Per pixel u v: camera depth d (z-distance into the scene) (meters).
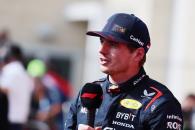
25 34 24.25
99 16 20.47
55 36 24.30
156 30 16.66
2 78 12.25
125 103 5.68
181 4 16.44
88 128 5.55
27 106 12.58
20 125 12.43
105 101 5.75
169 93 5.68
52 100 14.54
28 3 24.27
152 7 16.84
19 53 12.41
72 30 24.30
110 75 5.78
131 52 5.75
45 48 24.16
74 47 24.31
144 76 5.78
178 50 16.30
